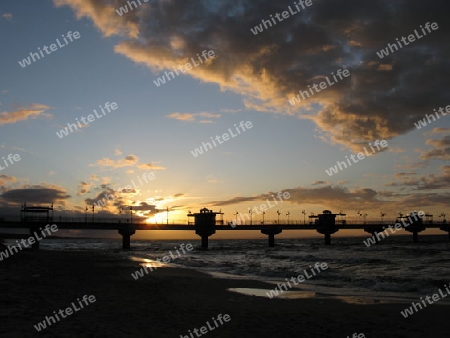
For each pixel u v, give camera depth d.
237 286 23.36
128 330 11.33
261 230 116.25
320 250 86.06
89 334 10.55
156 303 16.48
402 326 12.88
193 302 17.22
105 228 95.44
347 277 27.92
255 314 14.56
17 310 13.55
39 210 85.75
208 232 107.88
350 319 13.86
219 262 49.72
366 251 75.00
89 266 36.50
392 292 21.28
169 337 10.89
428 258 50.09
